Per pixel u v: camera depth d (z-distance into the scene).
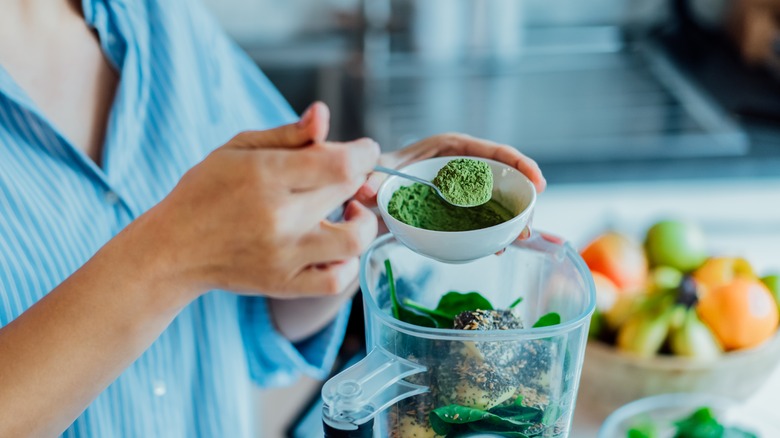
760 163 1.78
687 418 1.05
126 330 0.80
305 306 1.16
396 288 0.81
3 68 0.97
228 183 0.75
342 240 0.76
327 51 2.36
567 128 1.95
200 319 1.12
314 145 0.76
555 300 0.80
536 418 0.73
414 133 1.94
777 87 2.09
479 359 0.71
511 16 2.28
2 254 0.94
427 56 2.32
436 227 0.80
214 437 1.16
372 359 0.73
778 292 1.18
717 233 1.80
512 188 0.81
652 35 2.44
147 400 1.07
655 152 1.80
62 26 1.06
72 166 1.02
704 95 2.08
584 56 2.37
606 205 1.82
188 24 1.21
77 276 0.79
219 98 1.23
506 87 2.20
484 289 0.82
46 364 0.79
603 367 1.10
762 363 1.10
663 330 1.10
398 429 0.73
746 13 2.23
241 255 0.77
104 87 1.10
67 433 1.00
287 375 1.28
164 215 0.77
